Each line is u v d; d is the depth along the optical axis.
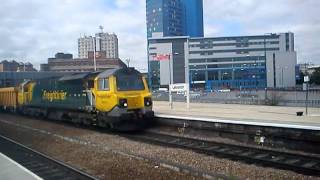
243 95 56.97
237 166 14.57
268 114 31.58
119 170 14.39
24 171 13.28
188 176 12.84
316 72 140.38
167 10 158.00
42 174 14.50
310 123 22.19
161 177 12.97
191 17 172.25
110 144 20.78
